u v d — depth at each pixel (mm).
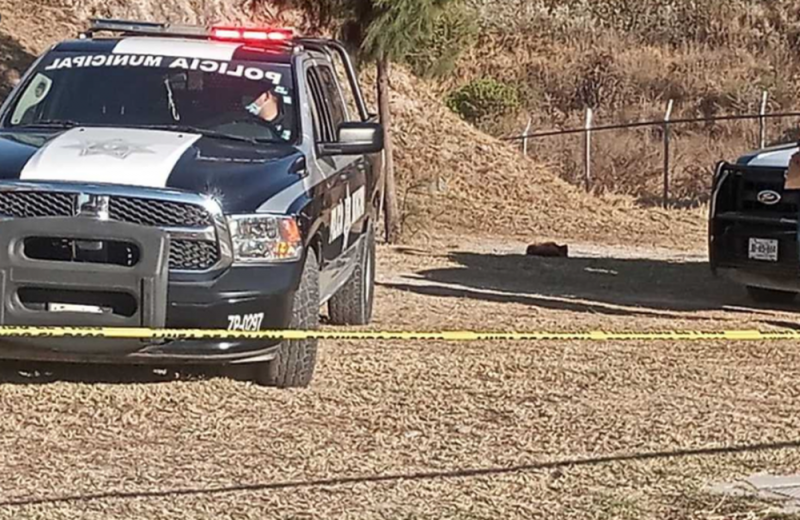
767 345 9930
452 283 13750
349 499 6031
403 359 9039
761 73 35031
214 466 6484
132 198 7262
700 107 33375
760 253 11492
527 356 9281
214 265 7344
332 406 7695
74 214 7223
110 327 7176
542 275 14719
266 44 9359
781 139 31312
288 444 6891
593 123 32031
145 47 9047
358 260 10328
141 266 7148
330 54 11641
